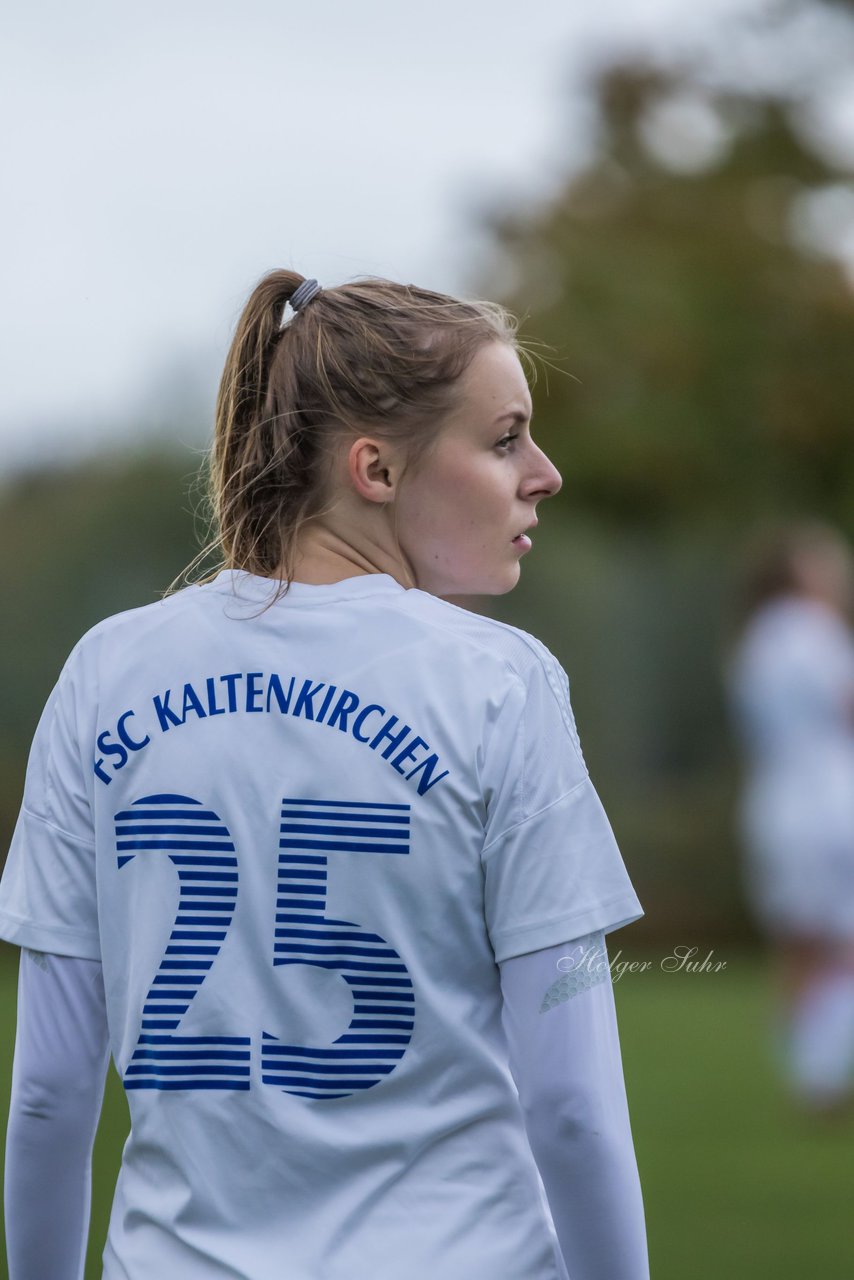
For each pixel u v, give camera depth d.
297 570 4.79
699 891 36.09
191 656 4.70
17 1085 4.84
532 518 4.94
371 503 4.80
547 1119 4.44
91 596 39.97
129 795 4.64
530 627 44.31
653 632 46.28
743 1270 11.03
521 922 4.43
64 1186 4.91
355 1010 4.39
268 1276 4.25
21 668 38.56
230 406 5.02
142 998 4.54
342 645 4.59
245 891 4.47
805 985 17.25
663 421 43.78
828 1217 12.55
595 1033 4.46
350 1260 4.26
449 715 4.46
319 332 4.83
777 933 18.81
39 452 44.41
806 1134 15.86
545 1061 4.41
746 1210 12.80
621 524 45.19
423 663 4.54
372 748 4.45
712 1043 21.05
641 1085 18.33
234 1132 4.39
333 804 4.44
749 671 19.30
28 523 41.19
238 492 4.93
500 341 4.89
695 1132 15.94
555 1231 4.58
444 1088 4.41
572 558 44.97
